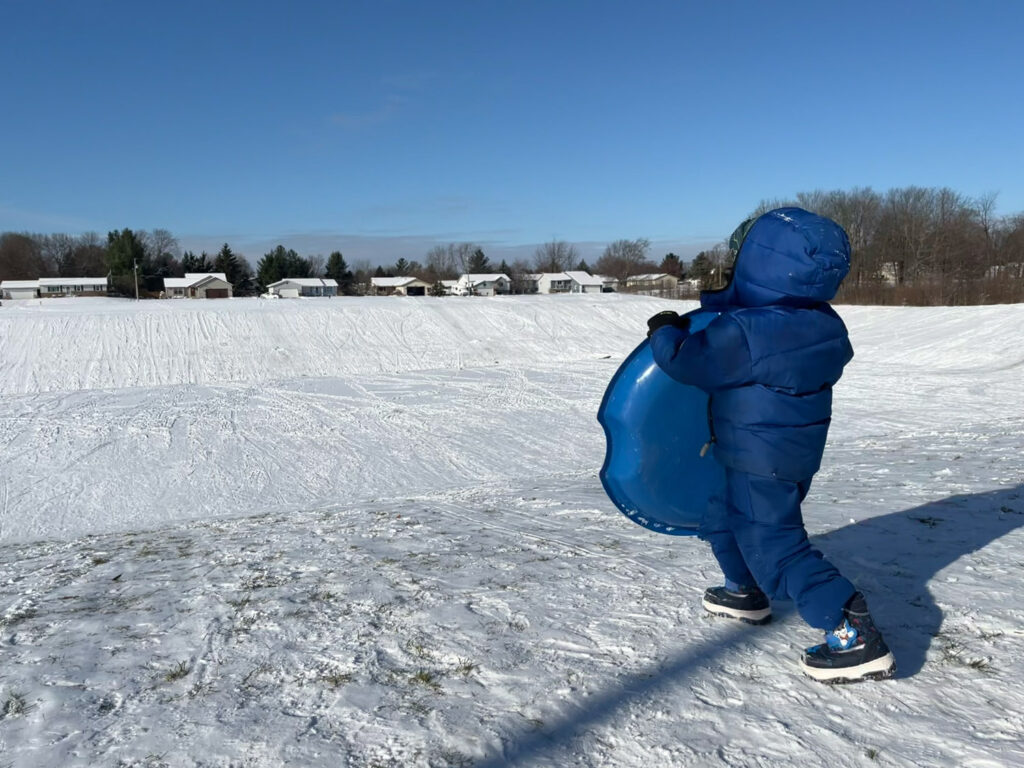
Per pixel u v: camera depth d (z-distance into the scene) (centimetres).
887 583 430
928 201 6788
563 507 839
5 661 402
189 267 10775
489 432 2158
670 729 292
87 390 2912
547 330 4172
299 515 1046
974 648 343
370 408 2489
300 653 389
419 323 4119
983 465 863
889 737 279
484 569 534
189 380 3141
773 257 325
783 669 337
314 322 3969
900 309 4309
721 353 319
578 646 372
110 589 577
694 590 444
